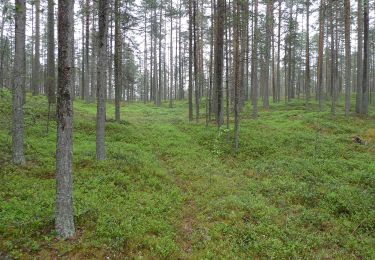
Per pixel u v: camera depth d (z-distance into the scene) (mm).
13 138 11750
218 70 21844
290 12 39719
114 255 7430
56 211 7789
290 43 39469
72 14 7637
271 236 9141
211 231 9172
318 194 12016
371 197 11617
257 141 19672
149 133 21547
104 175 11914
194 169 14969
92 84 38781
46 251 7145
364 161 15852
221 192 12203
